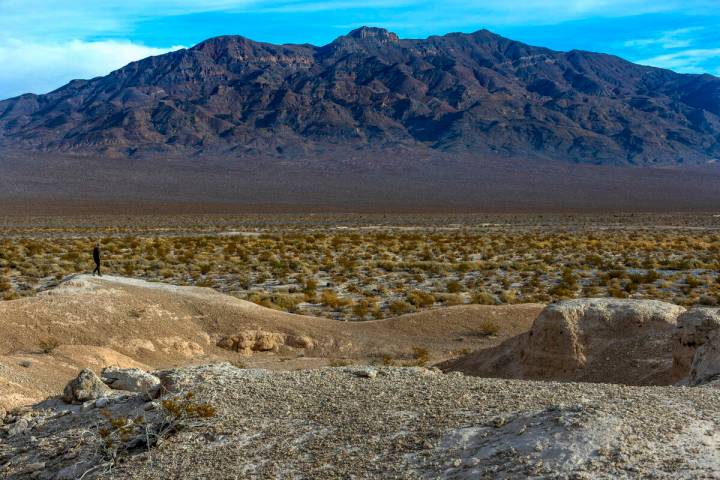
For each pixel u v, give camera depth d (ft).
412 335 100.22
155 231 305.53
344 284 158.30
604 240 258.16
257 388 44.29
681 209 558.56
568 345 72.08
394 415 37.70
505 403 37.11
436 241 254.88
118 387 50.34
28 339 84.48
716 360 54.39
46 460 41.11
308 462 34.63
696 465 28.50
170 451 38.04
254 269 177.37
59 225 351.05
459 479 30.73
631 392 37.91
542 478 29.14
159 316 95.30
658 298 141.08
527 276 171.01
